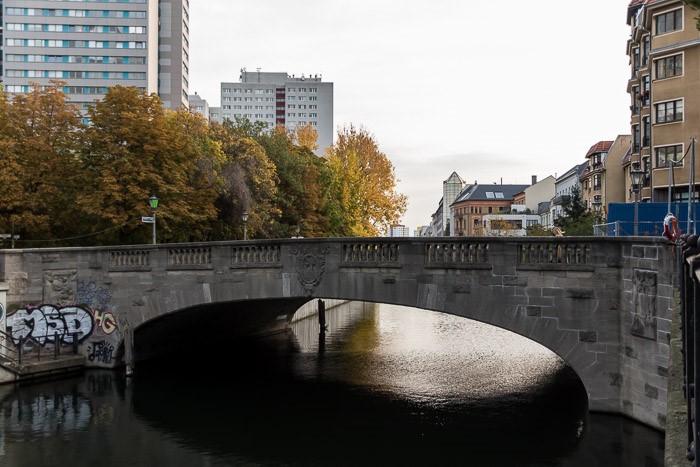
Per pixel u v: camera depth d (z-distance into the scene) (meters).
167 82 124.25
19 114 36.66
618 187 70.31
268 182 48.78
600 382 20.75
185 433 21.84
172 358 36.12
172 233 38.47
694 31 39.53
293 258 25.28
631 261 19.88
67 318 30.53
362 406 25.12
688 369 6.43
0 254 29.55
